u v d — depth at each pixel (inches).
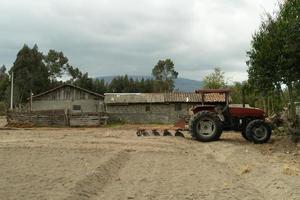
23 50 3078.2
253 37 759.1
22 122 1423.5
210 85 2655.0
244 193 372.2
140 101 1742.1
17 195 347.3
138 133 933.2
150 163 534.6
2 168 478.6
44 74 3169.3
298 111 843.4
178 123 904.3
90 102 1878.7
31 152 619.8
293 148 665.6
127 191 378.6
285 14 720.3
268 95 789.9
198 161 558.3
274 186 389.1
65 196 341.4
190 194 367.9
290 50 689.0
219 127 781.3
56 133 1043.3
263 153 622.2
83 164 505.4
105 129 1244.5
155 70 3875.5
